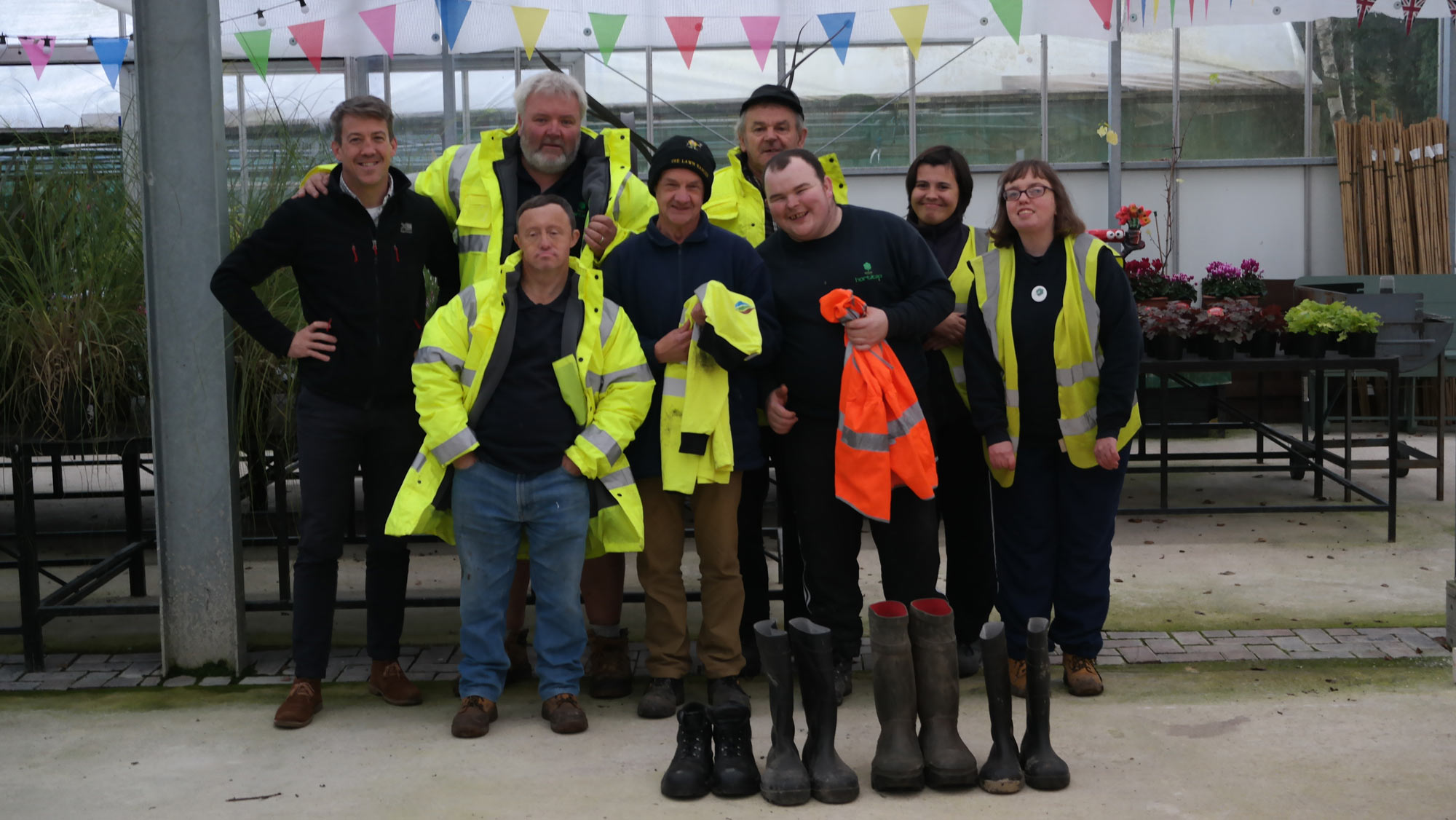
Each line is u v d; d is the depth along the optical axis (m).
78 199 4.33
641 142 5.38
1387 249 9.34
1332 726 3.23
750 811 2.77
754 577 3.79
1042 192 3.41
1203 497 6.67
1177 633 4.20
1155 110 9.51
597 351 3.32
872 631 2.92
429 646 4.23
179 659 3.86
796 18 5.79
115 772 3.04
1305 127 9.48
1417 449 7.21
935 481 3.35
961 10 6.40
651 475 3.43
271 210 4.41
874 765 2.88
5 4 8.24
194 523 3.80
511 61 9.22
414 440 3.56
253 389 4.16
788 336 3.41
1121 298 3.42
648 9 5.89
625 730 3.32
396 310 3.50
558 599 3.34
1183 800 2.76
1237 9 6.48
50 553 5.63
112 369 4.05
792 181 3.30
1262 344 5.95
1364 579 4.95
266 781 2.97
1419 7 6.25
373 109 3.40
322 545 3.48
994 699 2.88
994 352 3.50
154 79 3.64
